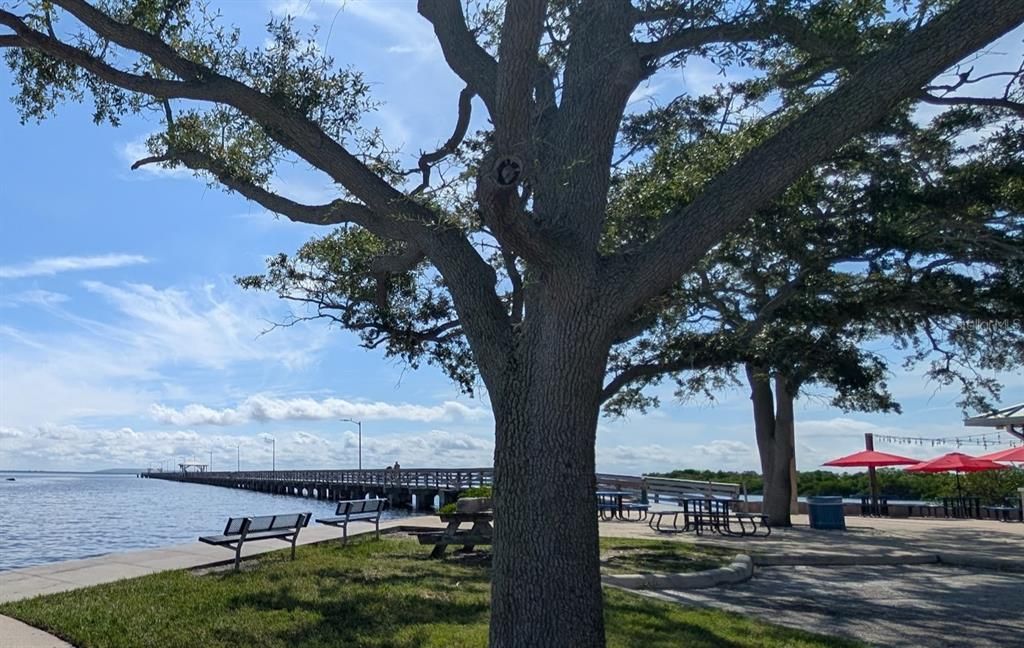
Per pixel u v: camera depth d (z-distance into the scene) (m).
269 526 11.73
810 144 5.50
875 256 11.48
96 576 10.62
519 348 5.86
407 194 7.56
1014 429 18.67
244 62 8.01
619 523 22.03
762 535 18.50
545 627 5.39
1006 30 5.18
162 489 120.25
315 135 6.72
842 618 9.71
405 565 11.64
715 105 10.91
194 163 8.00
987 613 10.09
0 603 8.77
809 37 7.57
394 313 12.36
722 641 7.64
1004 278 11.12
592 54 6.23
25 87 9.11
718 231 5.64
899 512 26.64
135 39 7.02
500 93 5.32
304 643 7.08
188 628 7.51
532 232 5.29
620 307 5.64
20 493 94.38
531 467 5.61
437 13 7.00
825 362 10.65
